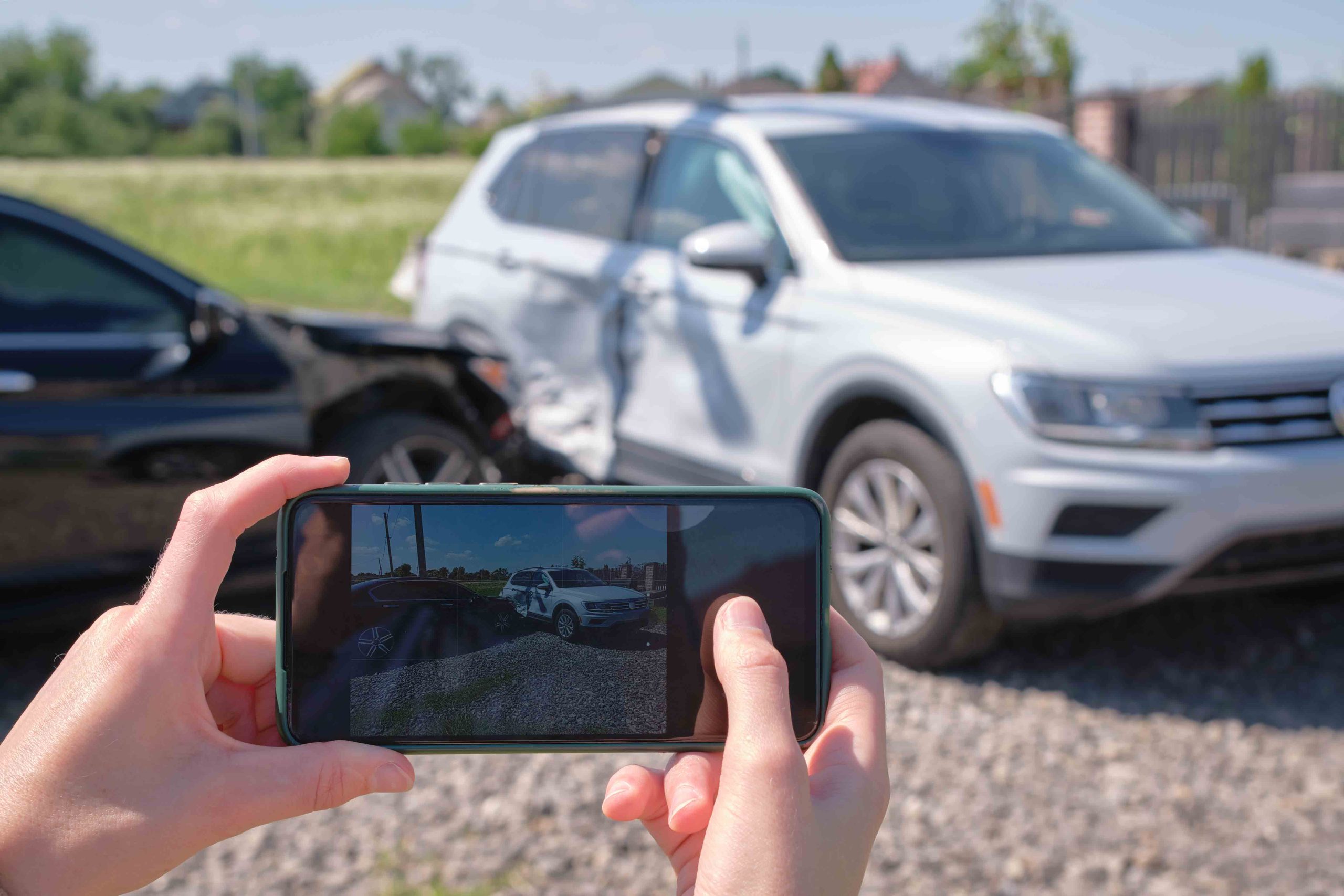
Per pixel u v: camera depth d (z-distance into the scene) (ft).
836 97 16.49
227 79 363.15
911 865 8.12
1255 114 44.60
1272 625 12.30
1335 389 10.28
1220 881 7.87
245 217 100.89
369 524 3.42
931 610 10.94
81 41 304.09
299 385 12.12
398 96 393.91
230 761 2.95
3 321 10.89
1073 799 8.93
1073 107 46.85
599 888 7.85
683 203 14.74
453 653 3.43
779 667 2.83
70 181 137.18
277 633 3.39
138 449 11.23
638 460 14.34
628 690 3.41
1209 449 9.93
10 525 10.75
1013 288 11.34
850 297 11.99
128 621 2.95
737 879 2.58
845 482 11.84
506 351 16.66
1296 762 9.44
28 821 2.78
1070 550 10.03
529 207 17.40
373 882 7.95
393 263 69.62
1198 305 11.07
